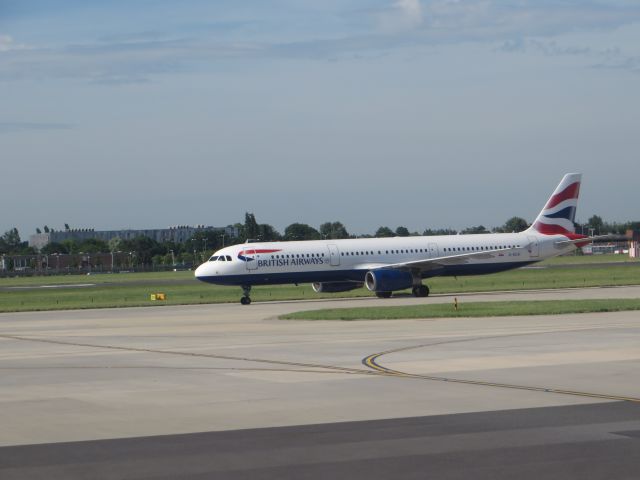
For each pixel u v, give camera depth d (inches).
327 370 1985.7
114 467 1116.5
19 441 1279.5
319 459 1142.3
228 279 5068.9
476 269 5605.3
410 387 1706.4
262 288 7121.1
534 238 5792.3
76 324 3722.9
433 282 6865.2
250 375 1935.3
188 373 1998.0
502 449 1177.4
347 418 1411.2
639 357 2085.4
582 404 1488.7
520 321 3203.7
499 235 5757.9
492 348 2337.6
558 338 2549.2
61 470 1104.8
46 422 1423.5
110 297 6254.9
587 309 3602.4
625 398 1540.4
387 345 2482.8
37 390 1775.3
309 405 1535.4
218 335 2974.9
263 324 3435.0
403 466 1098.1
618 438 1229.7
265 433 1310.3
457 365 2011.6
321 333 2938.0
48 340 2967.5
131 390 1753.2
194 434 1312.7
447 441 1229.7
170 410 1517.0
